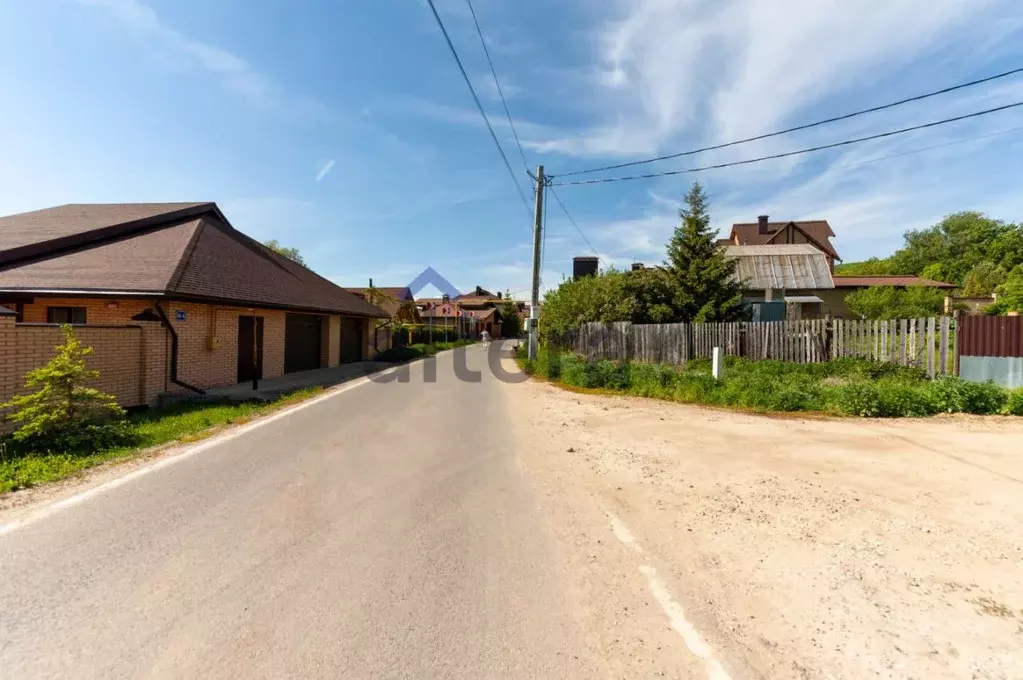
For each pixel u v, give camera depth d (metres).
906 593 3.01
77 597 2.85
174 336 10.38
